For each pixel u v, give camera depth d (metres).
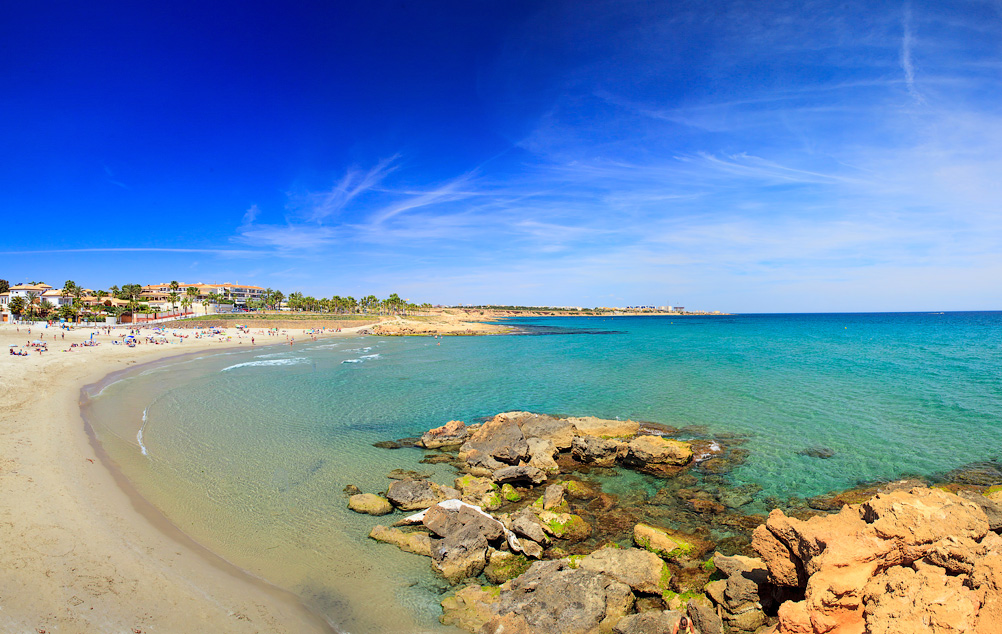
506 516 14.85
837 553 8.29
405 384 39.38
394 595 11.03
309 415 28.09
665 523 14.70
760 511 15.47
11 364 37.28
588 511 15.58
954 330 103.44
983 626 6.62
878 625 7.20
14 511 12.95
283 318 140.50
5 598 9.45
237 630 9.45
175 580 10.88
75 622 9.07
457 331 131.75
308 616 10.17
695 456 20.62
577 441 21.05
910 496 9.55
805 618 7.71
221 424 25.48
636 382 39.03
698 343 81.75
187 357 59.44
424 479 18.34
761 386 35.84
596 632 9.49
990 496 14.13
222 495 16.33
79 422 23.53
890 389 33.53
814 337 90.38
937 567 8.08
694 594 10.69
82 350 56.38
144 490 16.27
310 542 13.35
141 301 148.12
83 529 12.55
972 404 28.61
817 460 19.94
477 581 11.82
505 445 20.31
